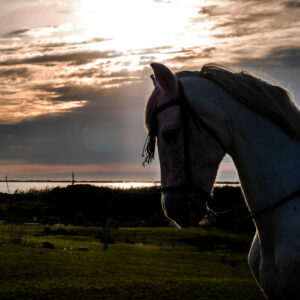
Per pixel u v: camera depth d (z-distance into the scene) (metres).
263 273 2.91
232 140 2.94
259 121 2.93
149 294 9.23
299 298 2.72
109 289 9.53
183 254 17.52
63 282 10.08
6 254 13.98
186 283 10.56
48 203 41.62
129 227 31.11
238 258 17.30
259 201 2.93
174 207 2.77
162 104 2.85
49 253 14.81
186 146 2.78
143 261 14.83
